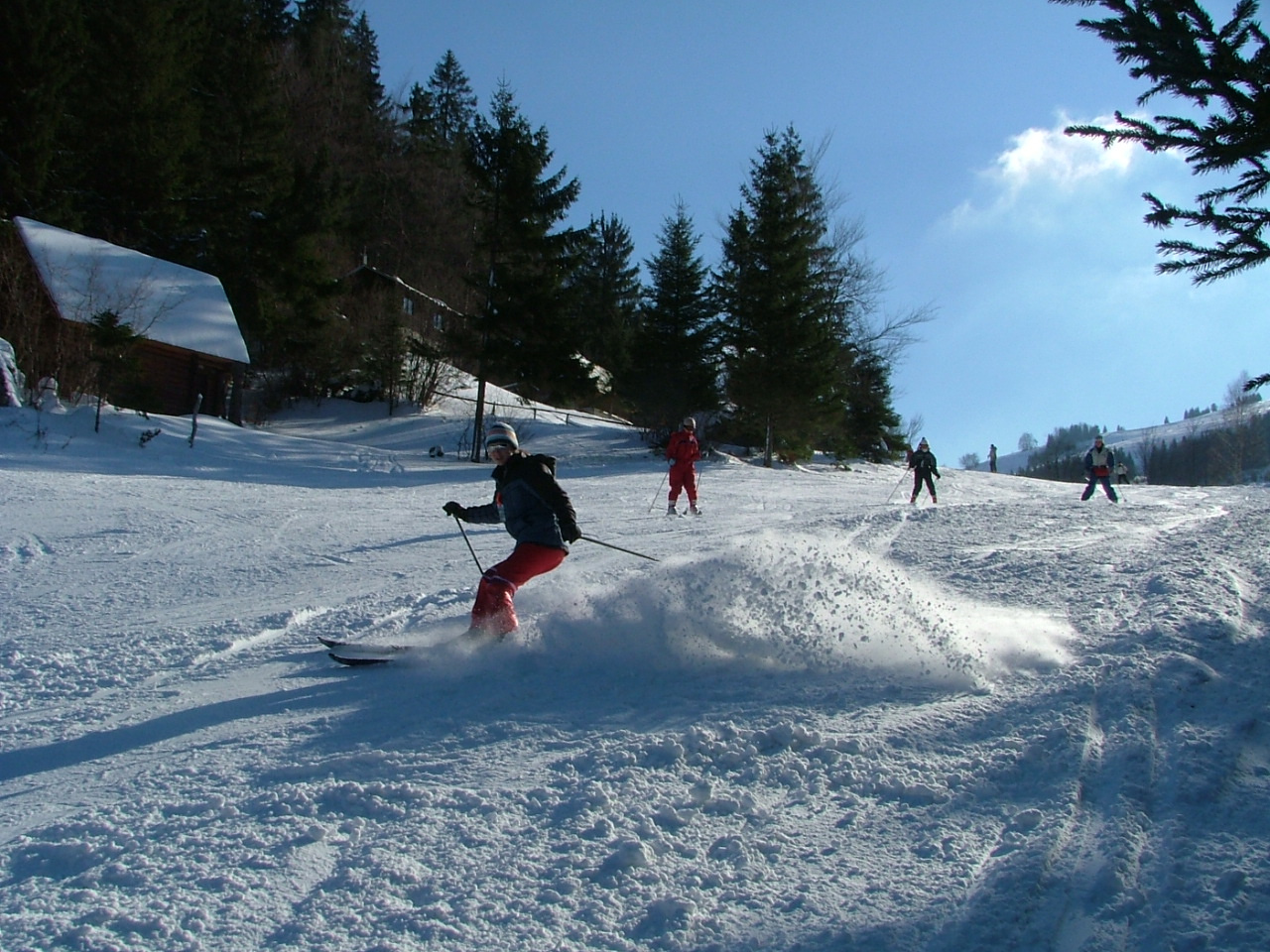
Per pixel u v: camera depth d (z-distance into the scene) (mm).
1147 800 3039
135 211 35969
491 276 32219
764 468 30094
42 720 4633
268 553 10414
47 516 12523
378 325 37594
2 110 30234
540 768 3562
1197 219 4312
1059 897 2494
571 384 32219
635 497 18172
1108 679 4273
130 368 24578
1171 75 4016
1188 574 6566
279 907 2512
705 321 34125
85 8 35562
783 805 3162
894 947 2291
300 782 3465
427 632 6277
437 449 29172
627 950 2311
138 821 3111
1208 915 2357
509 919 2453
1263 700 3959
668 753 3635
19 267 23484
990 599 6348
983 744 3631
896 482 27938
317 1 63781
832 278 38906
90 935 2342
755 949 2301
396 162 57281
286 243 36406
